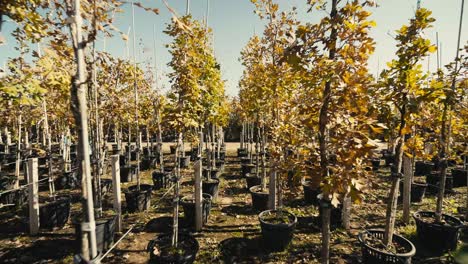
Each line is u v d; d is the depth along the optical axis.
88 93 4.86
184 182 9.31
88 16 2.27
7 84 3.01
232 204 7.16
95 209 4.84
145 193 6.61
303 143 3.51
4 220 5.96
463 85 4.76
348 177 2.75
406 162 5.59
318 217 5.67
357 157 2.80
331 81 2.75
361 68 2.85
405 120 3.87
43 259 4.41
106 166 10.20
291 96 5.51
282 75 5.25
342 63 2.80
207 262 4.38
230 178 10.22
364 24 2.75
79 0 2.12
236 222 5.96
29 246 4.82
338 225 5.68
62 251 4.65
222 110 7.58
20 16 2.59
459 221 4.72
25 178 8.37
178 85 4.35
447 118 5.15
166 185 8.72
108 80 6.34
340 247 4.79
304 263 4.35
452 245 4.49
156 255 3.89
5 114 6.66
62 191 8.25
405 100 3.69
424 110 5.14
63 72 3.72
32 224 5.27
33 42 3.06
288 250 4.71
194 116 4.54
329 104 3.02
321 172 3.01
